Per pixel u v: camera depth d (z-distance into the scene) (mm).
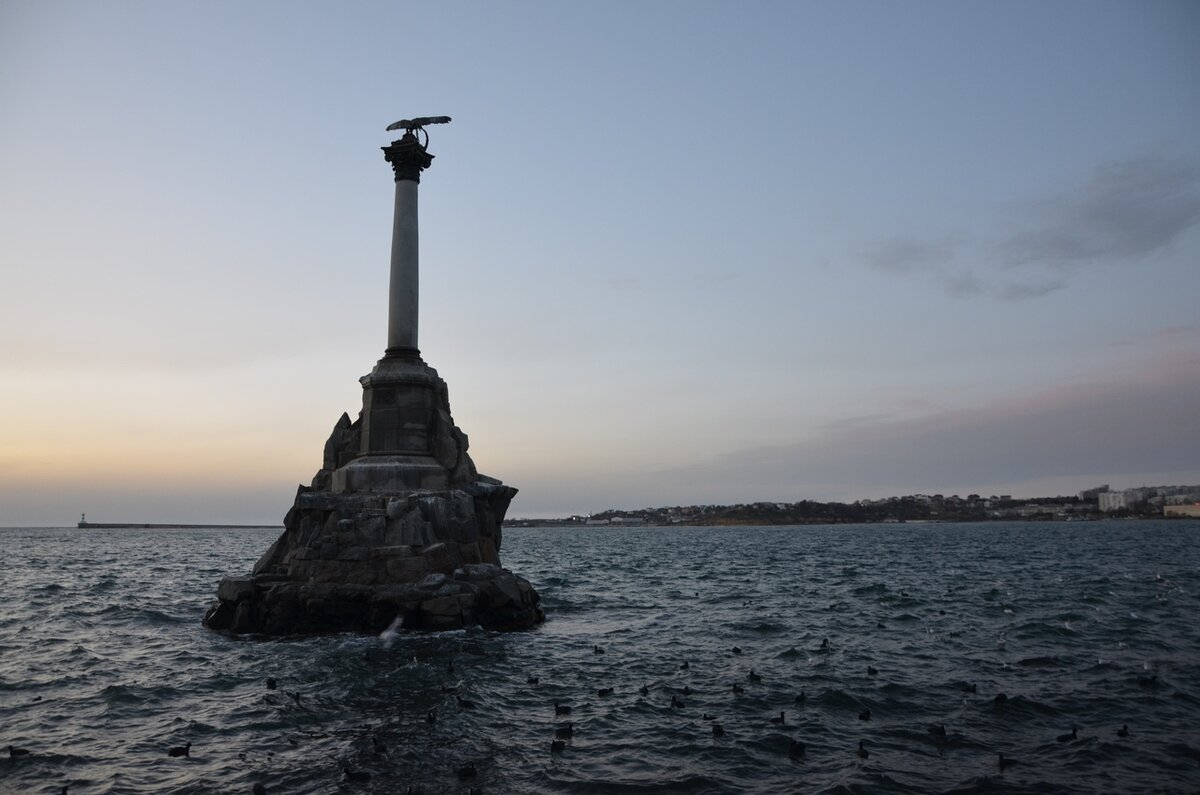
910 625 35031
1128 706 20672
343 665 27219
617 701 22078
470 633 33156
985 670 25188
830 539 182375
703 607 44219
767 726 19359
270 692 23578
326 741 18688
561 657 28656
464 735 18953
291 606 34156
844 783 15422
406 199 40344
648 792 15164
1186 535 172500
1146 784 15305
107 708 21812
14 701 22594
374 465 37562
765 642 31328
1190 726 18984
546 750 17734
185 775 16328
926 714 20266
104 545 166000
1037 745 17719
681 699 22125
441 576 34250
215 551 135000
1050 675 24344
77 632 35469
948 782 15492
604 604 46375
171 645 31969
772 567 79938
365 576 34188
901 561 87250
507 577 36969
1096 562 78812
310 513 36844
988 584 54875
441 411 40625
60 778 16172
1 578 66688
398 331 39781
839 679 24078
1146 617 36125
